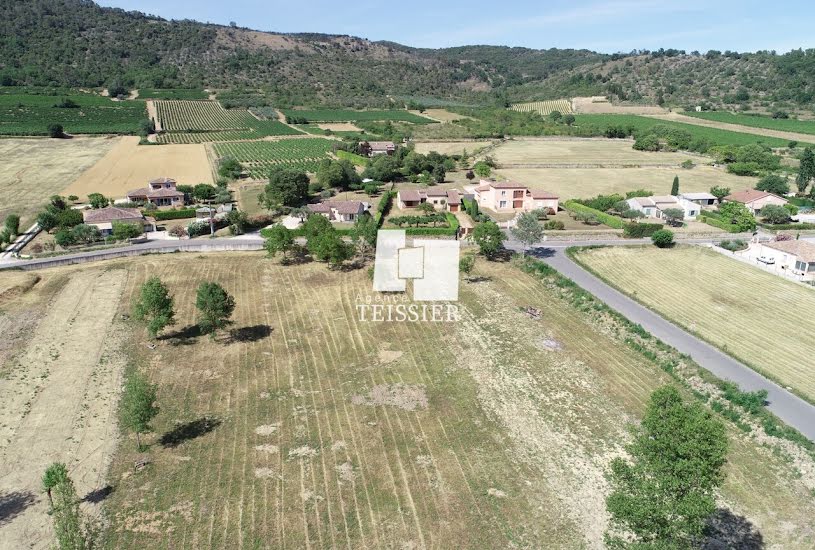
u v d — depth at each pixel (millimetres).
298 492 39656
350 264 84438
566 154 182500
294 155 177250
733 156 167375
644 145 189125
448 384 53250
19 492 39562
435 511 38156
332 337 62156
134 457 43156
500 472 41844
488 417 48312
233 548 34906
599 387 52750
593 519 37625
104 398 50500
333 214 111688
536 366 56312
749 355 57875
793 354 58125
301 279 78750
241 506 38344
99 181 140750
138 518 37219
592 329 64250
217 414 48469
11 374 53750
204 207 115125
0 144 180250
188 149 183750
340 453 43719
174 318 65750
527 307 69500
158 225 106188
